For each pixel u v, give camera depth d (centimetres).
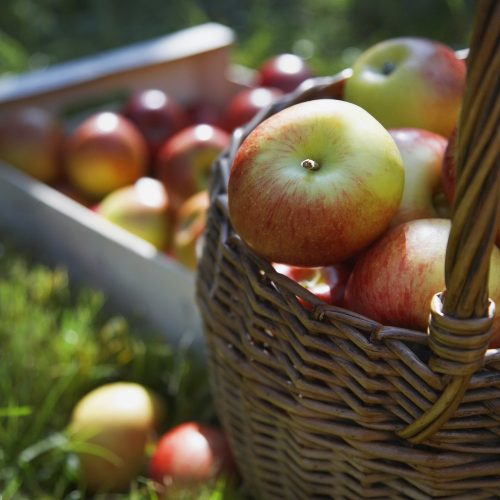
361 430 91
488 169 70
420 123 119
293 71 213
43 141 196
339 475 99
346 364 88
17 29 328
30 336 153
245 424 109
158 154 202
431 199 108
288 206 89
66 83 213
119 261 170
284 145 91
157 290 163
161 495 124
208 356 115
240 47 301
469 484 91
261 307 95
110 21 328
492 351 83
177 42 229
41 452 137
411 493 94
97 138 191
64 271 182
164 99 207
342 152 90
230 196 93
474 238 72
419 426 86
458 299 76
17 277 174
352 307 97
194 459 125
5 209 198
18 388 146
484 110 68
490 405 85
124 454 133
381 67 123
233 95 233
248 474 118
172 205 181
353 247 92
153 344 157
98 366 153
